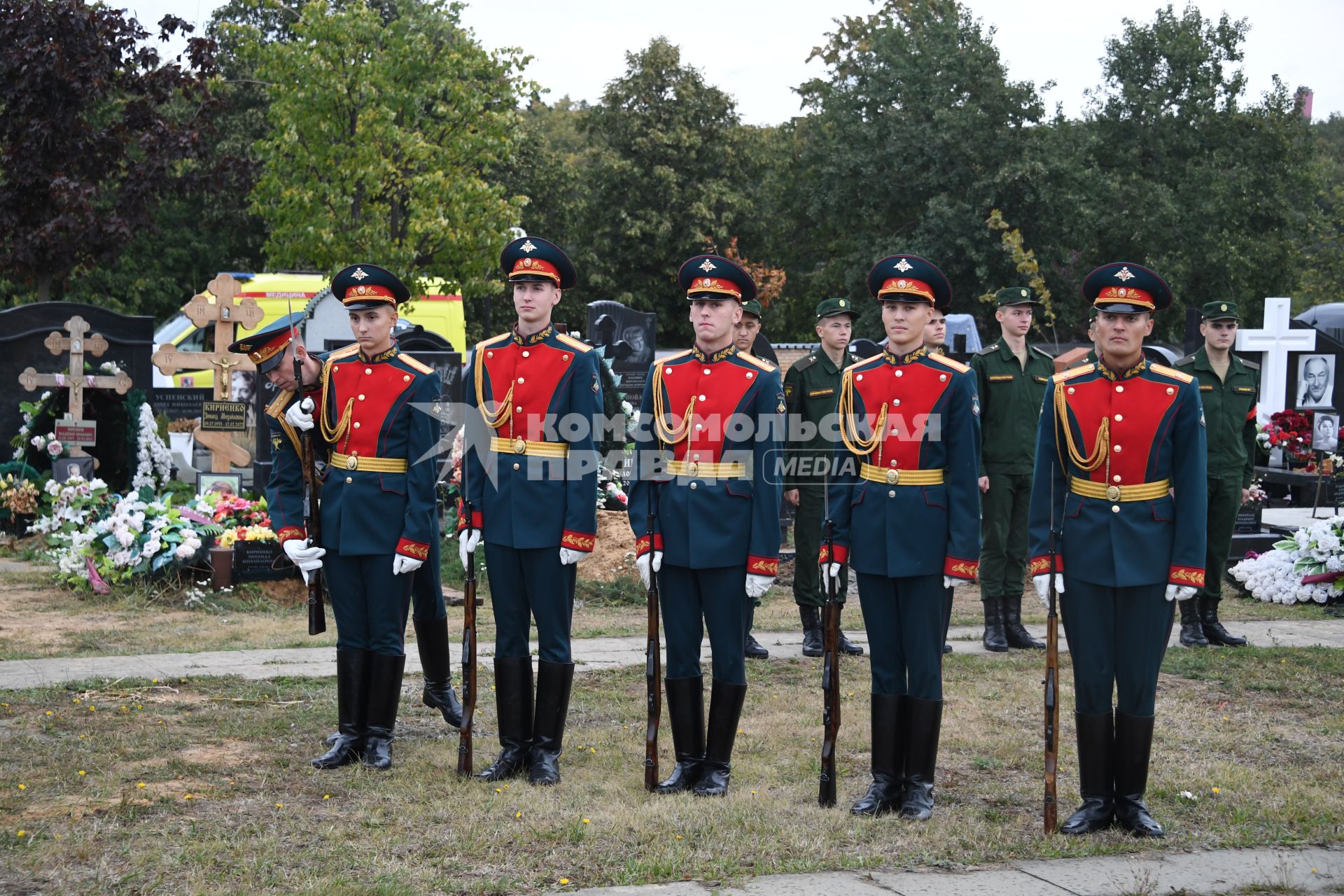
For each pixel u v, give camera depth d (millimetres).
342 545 6098
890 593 5617
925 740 5520
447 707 6863
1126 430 5375
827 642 5602
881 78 37531
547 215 41969
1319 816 5520
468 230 22344
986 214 34969
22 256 20281
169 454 15383
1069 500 5504
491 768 5926
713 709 5832
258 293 20219
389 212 23062
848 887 4547
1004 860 4914
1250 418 9242
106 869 4547
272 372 6285
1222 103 38250
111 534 10953
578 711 7172
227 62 35438
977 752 6480
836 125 39062
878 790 5562
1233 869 4840
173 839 4914
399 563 6051
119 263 34469
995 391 9039
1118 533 5363
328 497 6246
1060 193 34062
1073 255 36000
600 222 41125
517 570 6004
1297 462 16656
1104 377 5477
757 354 12867
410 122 22453
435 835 5047
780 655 8844
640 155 40781
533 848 4926
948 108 35938
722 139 41500
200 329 20641
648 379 6055
